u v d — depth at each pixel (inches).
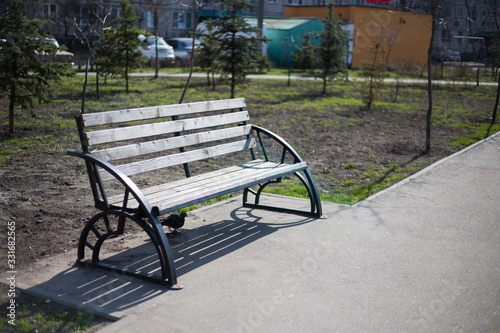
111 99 603.5
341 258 174.1
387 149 387.5
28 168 292.4
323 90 783.1
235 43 569.3
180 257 174.4
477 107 660.7
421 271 164.1
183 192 170.1
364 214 225.5
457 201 247.3
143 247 184.7
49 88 387.5
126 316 131.9
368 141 418.9
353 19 1314.0
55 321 131.1
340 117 546.6
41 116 468.1
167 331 124.7
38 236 192.1
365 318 133.0
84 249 175.5
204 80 914.1
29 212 216.7
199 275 159.0
